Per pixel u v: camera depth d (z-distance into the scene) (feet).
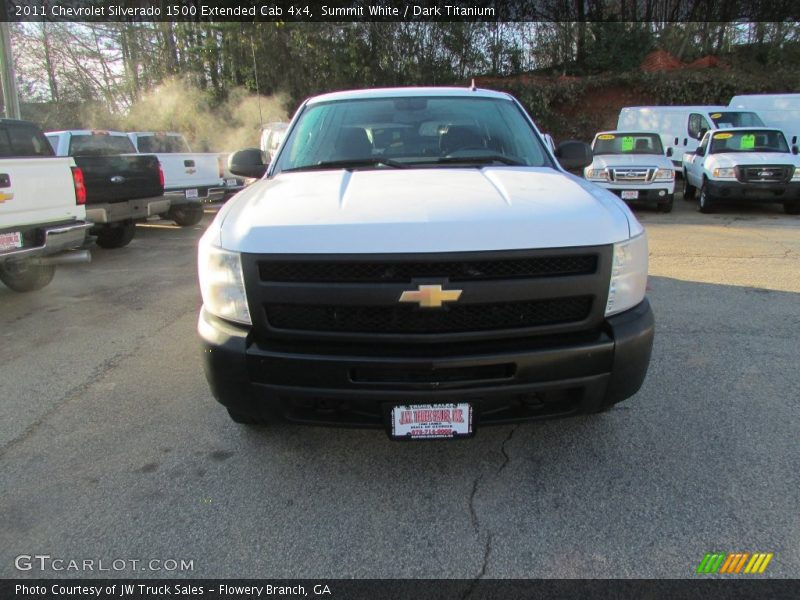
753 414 11.26
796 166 37.22
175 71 78.18
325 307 8.05
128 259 28.14
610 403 8.66
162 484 9.37
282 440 10.66
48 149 22.47
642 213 40.45
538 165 11.86
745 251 26.53
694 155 44.39
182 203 36.83
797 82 73.77
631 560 7.58
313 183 10.07
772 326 16.25
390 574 7.47
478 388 8.05
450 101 13.41
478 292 7.79
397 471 9.66
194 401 12.30
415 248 7.75
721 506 8.57
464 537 8.09
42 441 10.75
